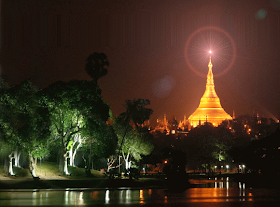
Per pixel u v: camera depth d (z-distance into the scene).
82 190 104.00
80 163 157.88
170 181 119.69
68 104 118.38
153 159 167.62
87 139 134.00
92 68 135.12
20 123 112.50
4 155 122.31
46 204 74.69
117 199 84.19
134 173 140.88
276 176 148.25
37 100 116.69
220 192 103.69
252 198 89.69
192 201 83.38
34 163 121.44
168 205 77.31
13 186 102.56
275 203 81.56
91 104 120.75
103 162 160.75
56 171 125.62
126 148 157.12
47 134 115.12
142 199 85.06
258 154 154.12
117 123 156.38
